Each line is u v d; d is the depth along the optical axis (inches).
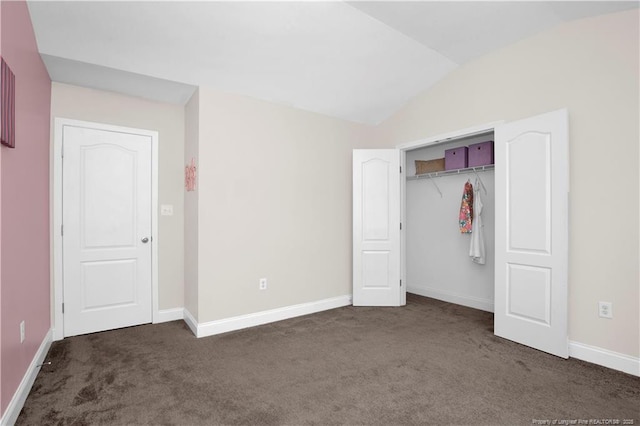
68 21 84.7
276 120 135.0
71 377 84.5
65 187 111.6
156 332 118.1
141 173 126.0
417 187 177.9
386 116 161.0
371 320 133.1
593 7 90.1
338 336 115.0
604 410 70.8
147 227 127.0
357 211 154.1
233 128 123.1
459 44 114.4
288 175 138.1
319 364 93.0
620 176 89.6
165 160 131.0
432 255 170.9
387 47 113.5
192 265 121.9
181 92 121.7
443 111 136.3
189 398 75.2
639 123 86.5
